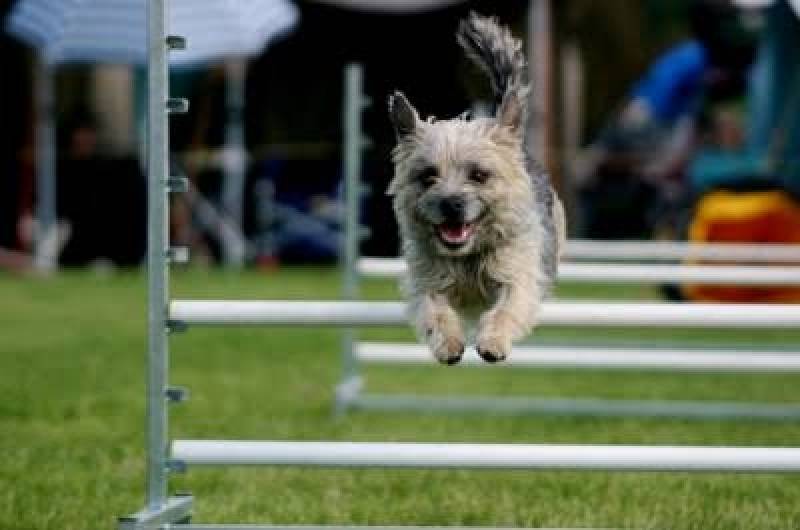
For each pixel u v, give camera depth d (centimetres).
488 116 863
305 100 2553
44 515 815
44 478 922
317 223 2567
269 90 2556
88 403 1215
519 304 749
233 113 2512
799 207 1798
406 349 1232
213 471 962
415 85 2312
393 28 2325
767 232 1783
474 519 816
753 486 907
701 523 794
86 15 2303
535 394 1352
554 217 891
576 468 693
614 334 1894
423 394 1346
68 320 1853
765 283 1073
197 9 2233
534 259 784
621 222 2564
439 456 700
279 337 1788
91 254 2605
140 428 1107
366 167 2250
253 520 810
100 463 974
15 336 1691
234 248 2559
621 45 2877
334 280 2277
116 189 2578
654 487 901
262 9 2280
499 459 697
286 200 2572
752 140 2242
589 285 2358
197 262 2573
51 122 2520
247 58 2514
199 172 2566
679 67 2556
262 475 949
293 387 1338
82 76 2664
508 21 2362
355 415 1191
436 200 758
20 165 2606
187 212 2556
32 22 2331
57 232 2591
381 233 2239
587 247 1292
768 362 1152
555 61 2617
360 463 705
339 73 2489
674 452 692
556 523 802
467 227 756
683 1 3591
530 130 2394
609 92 2883
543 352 1173
